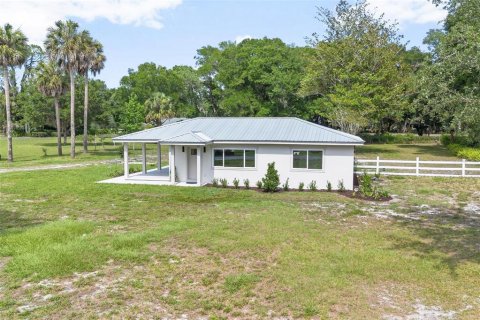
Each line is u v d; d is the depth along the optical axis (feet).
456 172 84.33
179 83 207.51
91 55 125.80
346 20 123.65
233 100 162.81
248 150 67.62
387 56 116.88
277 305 22.94
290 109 161.89
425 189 64.85
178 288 25.34
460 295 24.48
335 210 49.32
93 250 32.45
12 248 32.81
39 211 48.85
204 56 212.02
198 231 38.32
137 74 225.76
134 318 21.39
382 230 39.63
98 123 185.78
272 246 33.83
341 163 64.18
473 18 31.81
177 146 72.43
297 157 65.72
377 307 22.76
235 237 36.27
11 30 114.83
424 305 23.12
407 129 238.89
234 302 23.32
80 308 22.54
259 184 65.16
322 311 22.15
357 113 111.45
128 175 75.46
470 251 32.76
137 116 155.02
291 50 165.89
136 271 28.27
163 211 48.67
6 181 74.18
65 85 134.72
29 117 168.25
